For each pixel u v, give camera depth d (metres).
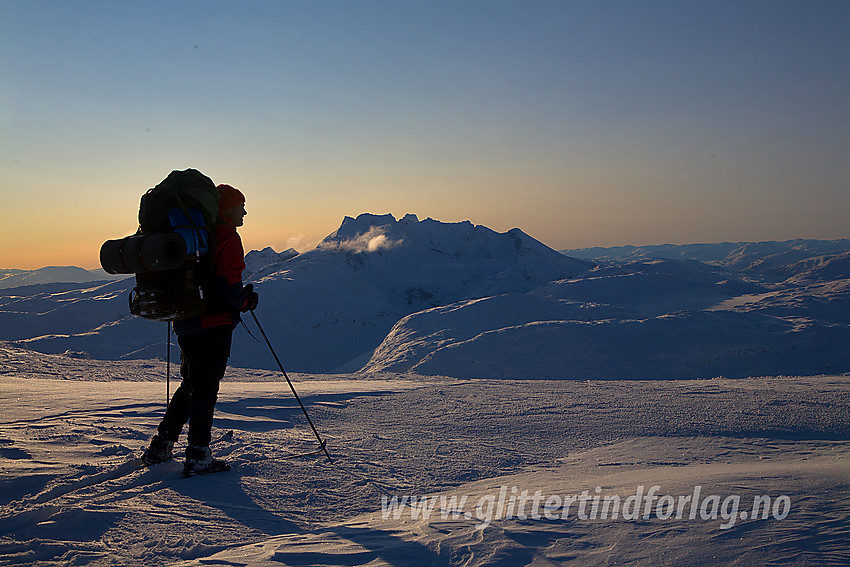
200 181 3.28
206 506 2.91
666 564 1.95
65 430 4.34
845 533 2.17
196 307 3.20
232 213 3.46
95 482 3.15
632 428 5.86
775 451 4.98
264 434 4.90
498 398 7.72
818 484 2.96
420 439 5.04
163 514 2.75
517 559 2.08
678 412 6.76
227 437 4.53
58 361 13.49
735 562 1.94
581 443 5.22
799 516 2.38
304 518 2.88
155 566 2.15
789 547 2.04
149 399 6.18
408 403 7.14
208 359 3.42
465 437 5.25
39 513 2.60
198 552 2.31
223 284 3.32
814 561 1.92
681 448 5.02
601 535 2.29
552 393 8.40
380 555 2.19
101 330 155.38
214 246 3.30
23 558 2.18
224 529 2.62
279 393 7.74
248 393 7.68
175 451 3.87
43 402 5.89
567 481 3.65
